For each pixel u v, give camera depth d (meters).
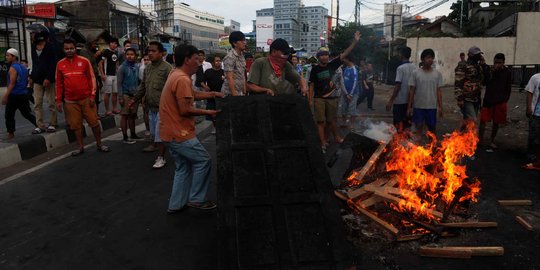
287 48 5.23
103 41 23.78
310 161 3.57
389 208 4.13
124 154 7.34
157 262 3.50
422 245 3.74
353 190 4.26
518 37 28.19
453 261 3.47
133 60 8.16
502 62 7.54
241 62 6.36
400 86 7.20
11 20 26.27
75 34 18.75
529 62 28.31
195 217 4.50
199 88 9.43
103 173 6.17
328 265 2.99
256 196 3.30
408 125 7.30
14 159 6.75
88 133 9.09
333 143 8.30
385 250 3.65
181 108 4.18
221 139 3.66
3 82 23.39
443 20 40.44
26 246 3.81
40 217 4.50
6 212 4.64
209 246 3.80
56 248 3.77
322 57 7.48
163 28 71.88
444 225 3.97
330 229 3.15
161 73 6.69
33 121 7.99
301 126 3.84
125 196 5.17
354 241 3.78
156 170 6.33
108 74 10.40
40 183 5.69
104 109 11.87
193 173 4.58
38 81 7.95
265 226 3.15
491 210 4.61
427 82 6.73
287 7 103.88
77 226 4.26
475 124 7.71
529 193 5.21
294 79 5.46
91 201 5.00
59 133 8.02
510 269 3.34
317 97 7.64
